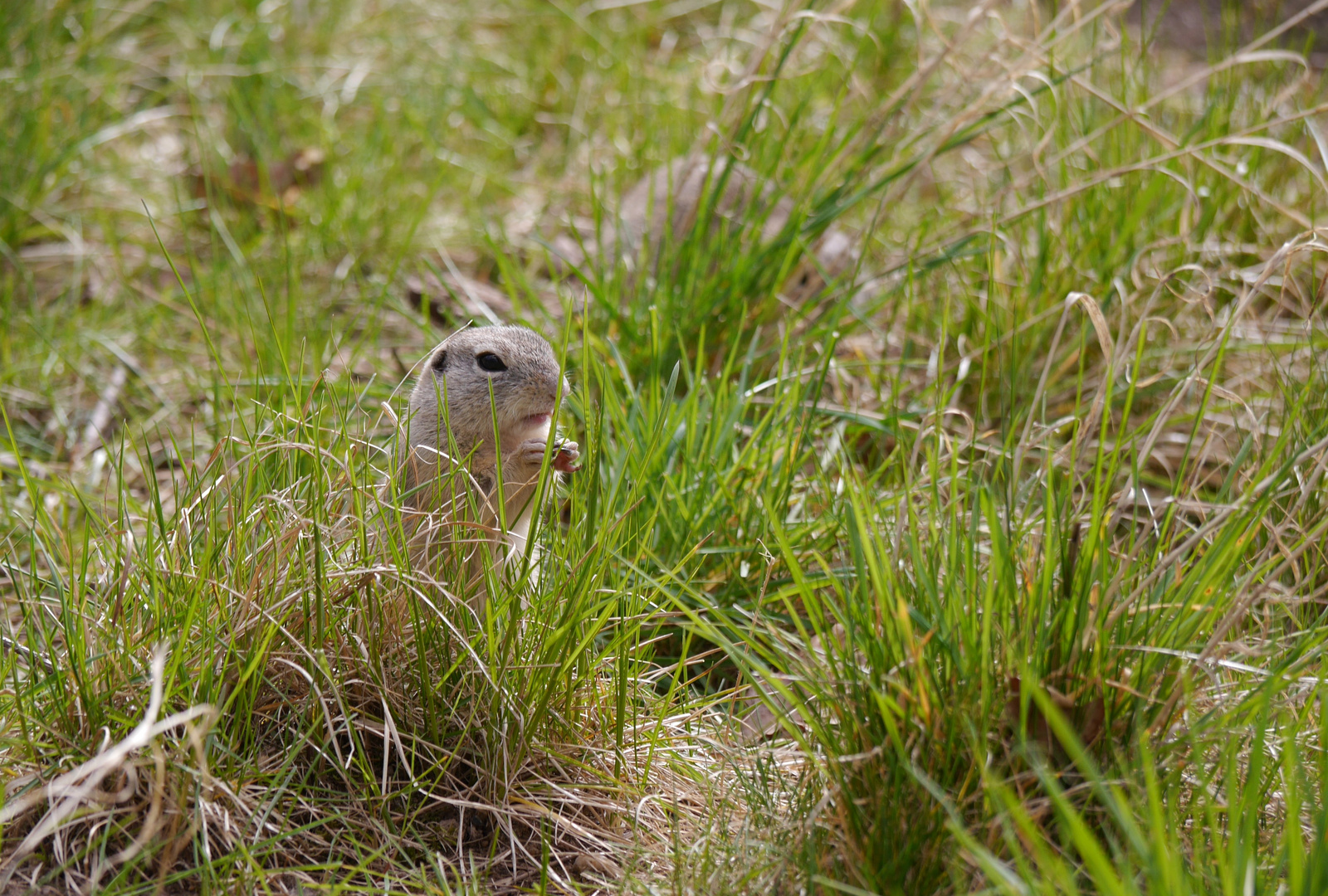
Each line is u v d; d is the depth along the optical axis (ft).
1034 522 23.31
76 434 37.01
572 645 23.40
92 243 46.52
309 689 22.79
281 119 53.88
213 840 20.49
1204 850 18.37
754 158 40.57
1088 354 36.70
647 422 30.37
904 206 48.24
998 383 36.11
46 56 50.85
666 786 23.03
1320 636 22.70
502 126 55.67
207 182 42.34
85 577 23.20
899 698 19.43
